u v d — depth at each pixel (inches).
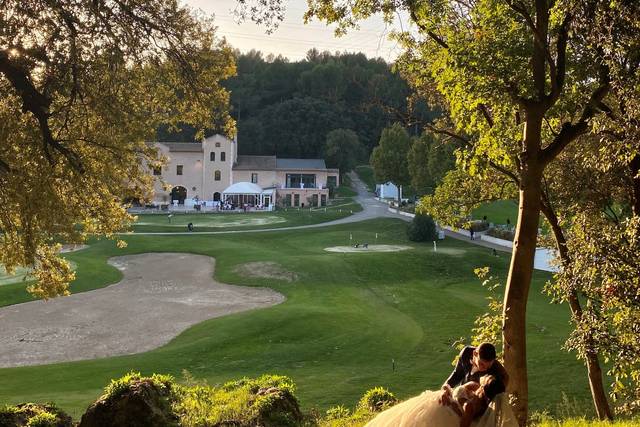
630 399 611.2
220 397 479.2
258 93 7293.3
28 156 695.1
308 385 827.4
